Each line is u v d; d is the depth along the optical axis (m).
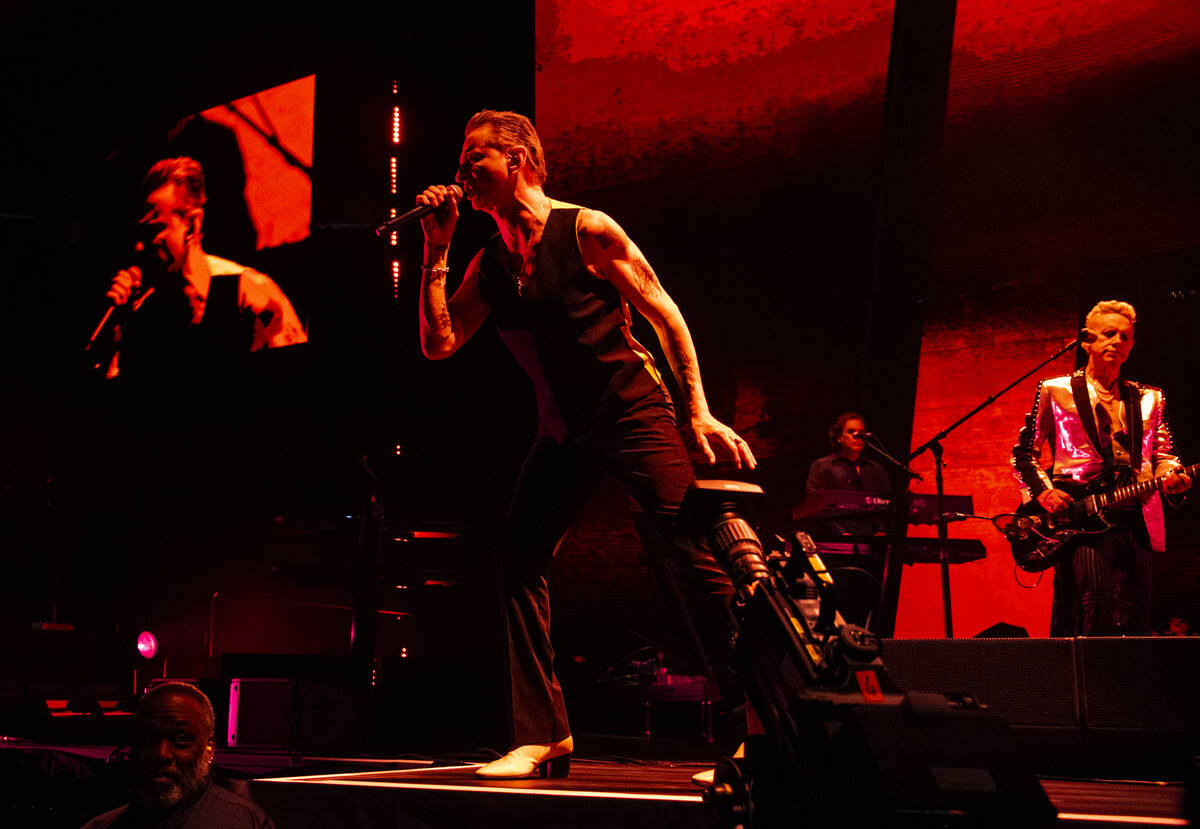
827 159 6.39
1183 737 2.25
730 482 1.79
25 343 10.65
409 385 8.24
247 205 9.55
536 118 7.28
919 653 2.43
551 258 2.38
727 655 2.11
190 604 9.35
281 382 9.14
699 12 6.80
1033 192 5.87
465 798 2.10
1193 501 5.23
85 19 10.53
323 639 8.59
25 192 10.77
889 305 6.15
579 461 2.44
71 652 6.39
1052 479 4.02
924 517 4.84
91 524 10.01
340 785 2.24
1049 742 2.34
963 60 6.10
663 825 1.88
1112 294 5.62
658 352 6.61
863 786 1.24
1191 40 5.51
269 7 9.54
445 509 7.80
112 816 2.20
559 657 6.54
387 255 8.52
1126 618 3.75
